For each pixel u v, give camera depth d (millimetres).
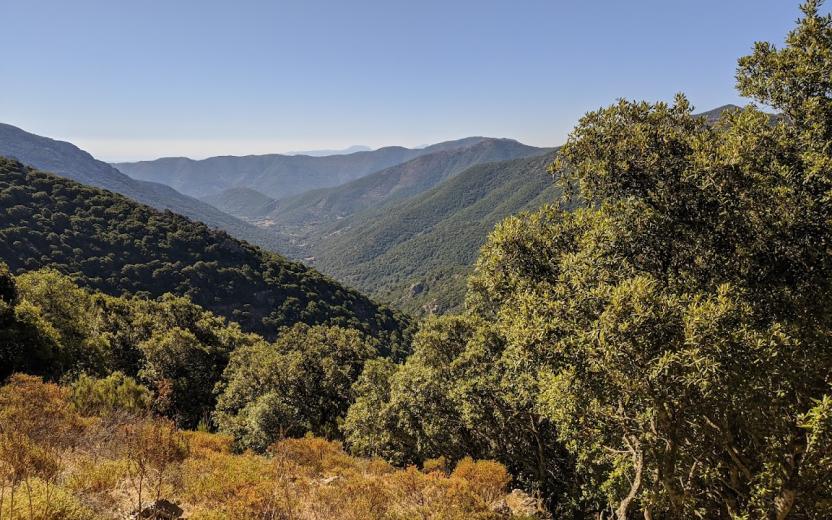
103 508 6461
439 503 9320
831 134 7559
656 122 9023
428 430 20172
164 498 7355
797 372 6789
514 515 10383
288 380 35031
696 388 6438
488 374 16859
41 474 6953
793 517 7586
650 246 8352
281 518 7598
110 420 11984
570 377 6953
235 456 12680
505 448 18672
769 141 7797
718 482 8938
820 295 7133
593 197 9695
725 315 5840
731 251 7789
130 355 43062
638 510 10516
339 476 11594
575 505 14328
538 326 7508
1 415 9609
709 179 7469
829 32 7645
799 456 6996
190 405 37906
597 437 9555
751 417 7211
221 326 65062
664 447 7898
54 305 34812
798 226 7180
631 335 6012
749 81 8711
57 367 21859
